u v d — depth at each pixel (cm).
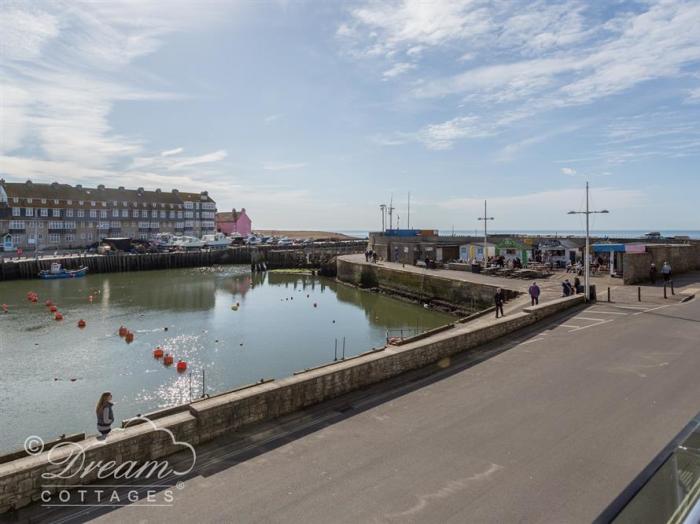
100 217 8862
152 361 2308
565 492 700
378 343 2670
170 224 10112
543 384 1174
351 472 770
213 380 2045
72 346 2562
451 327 1880
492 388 1156
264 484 737
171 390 1922
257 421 958
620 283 2973
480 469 772
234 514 661
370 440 884
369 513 659
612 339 1591
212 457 823
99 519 654
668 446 436
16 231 7631
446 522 637
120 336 2786
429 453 830
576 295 2273
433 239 5066
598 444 847
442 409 1030
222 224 12269
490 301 3016
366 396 1117
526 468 772
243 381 2038
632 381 1174
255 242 9738
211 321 3250
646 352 1426
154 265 6812
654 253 3084
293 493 711
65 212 8288
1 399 1822
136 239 8206
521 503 676
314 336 2834
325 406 1055
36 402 1795
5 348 2514
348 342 2691
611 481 725
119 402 1794
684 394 1075
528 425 936
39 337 2748
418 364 1332
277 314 3516
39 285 4916
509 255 4312
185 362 2269
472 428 928
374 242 5856
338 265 5669
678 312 2017
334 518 649
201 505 684
